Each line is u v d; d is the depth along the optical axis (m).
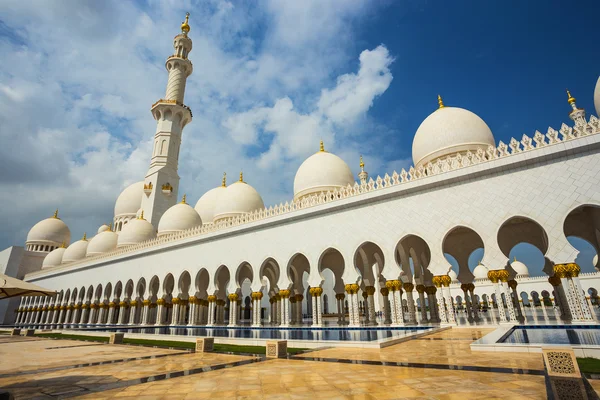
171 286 32.66
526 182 14.69
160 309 27.64
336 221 19.64
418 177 17.19
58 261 46.84
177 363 8.66
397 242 17.20
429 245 16.27
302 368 7.35
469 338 11.74
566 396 4.30
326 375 6.46
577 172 13.75
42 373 7.67
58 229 53.25
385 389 5.18
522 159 14.77
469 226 15.45
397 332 14.82
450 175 16.30
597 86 17.48
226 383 6.01
